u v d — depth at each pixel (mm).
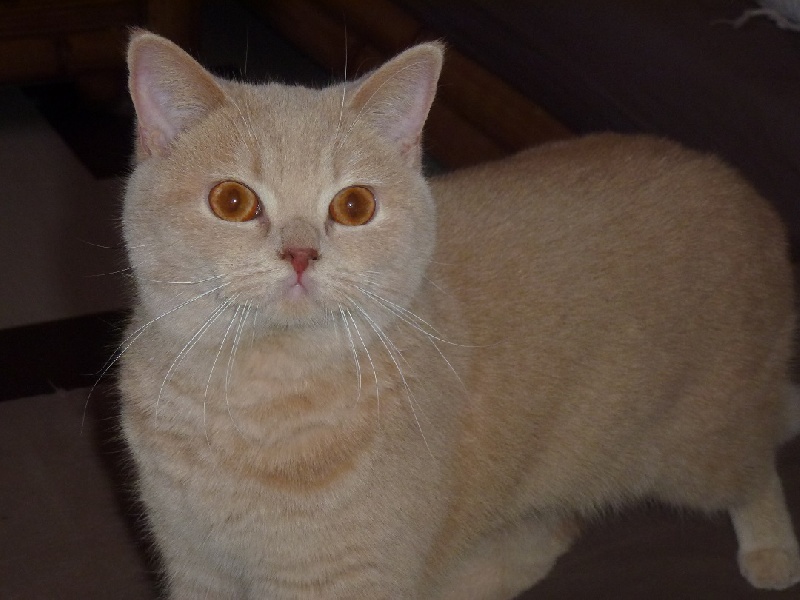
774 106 808
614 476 704
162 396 557
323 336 536
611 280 653
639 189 675
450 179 684
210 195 521
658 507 809
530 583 745
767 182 782
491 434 633
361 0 1111
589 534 788
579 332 647
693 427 707
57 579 731
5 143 1176
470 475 635
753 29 900
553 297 643
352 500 554
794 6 896
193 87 532
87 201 1094
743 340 698
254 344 536
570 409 660
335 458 551
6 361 889
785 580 743
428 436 577
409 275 552
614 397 667
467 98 992
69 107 1242
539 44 923
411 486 569
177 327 538
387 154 551
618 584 746
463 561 713
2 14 1095
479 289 630
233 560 585
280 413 548
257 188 519
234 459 552
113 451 819
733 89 830
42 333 920
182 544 600
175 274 527
